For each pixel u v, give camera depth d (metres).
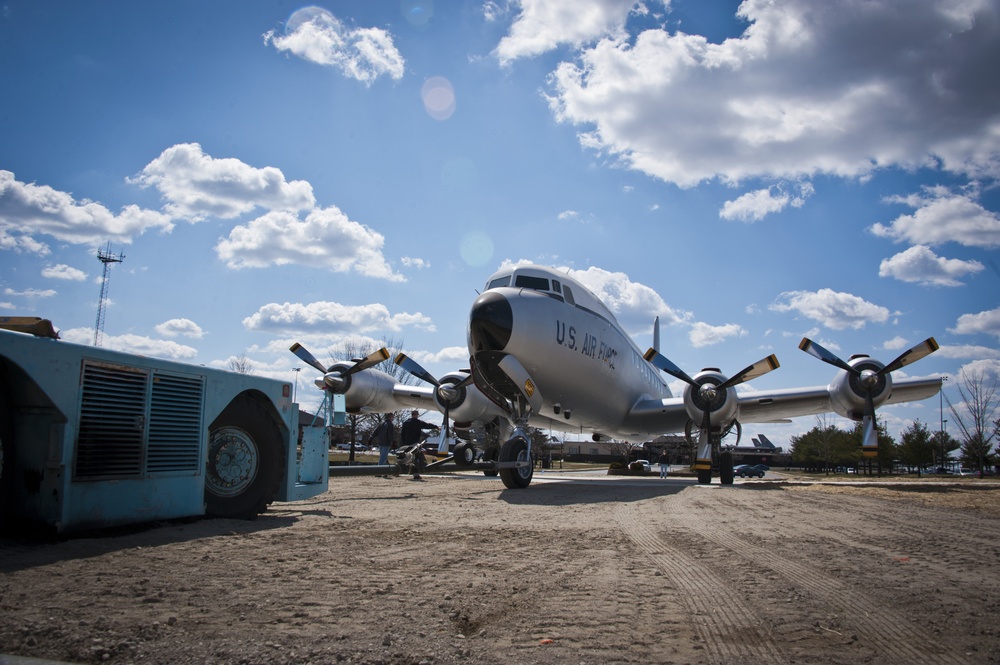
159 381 6.52
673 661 2.96
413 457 18.69
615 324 19.97
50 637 3.14
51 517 5.51
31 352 5.33
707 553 5.80
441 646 3.12
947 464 55.34
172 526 6.55
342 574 4.66
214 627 3.36
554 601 4.02
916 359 17.03
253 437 7.75
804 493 13.23
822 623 3.57
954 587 4.45
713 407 17.48
